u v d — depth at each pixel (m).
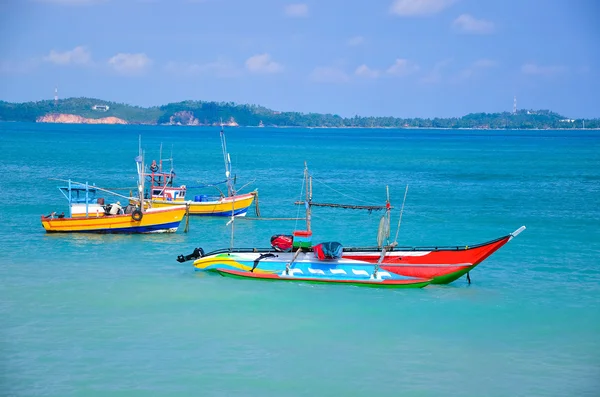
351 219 62.31
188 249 47.34
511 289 37.06
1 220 57.88
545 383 25.55
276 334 30.02
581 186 96.44
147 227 53.00
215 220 61.47
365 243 50.41
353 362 27.17
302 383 25.31
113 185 90.38
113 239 50.75
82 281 37.84
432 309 33.56
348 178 109.88
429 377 25.97
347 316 32.41
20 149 175.12
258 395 24.36
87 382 25.16
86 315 32.12
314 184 98.50
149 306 33.50
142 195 54.56
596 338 29.92
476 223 60.53
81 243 48.84
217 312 32.78
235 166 133.75
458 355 28.00
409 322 31.73
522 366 27.02
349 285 37.09
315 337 29.77
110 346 28.42
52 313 32.28
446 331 30.64
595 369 26.75
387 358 27.64
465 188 93.81
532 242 50.69
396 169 131.25
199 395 24.31
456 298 35.31
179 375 25.84
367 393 24.59
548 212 68.00
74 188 53.41
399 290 36.59
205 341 29.12
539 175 116.88
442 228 57.81
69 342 28.77
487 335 30.17
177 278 38.62
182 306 33.56
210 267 39.34
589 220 62.25
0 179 92.62
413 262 37.19
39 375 25.62
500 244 35.81
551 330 30.88
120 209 54.12
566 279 39.22
